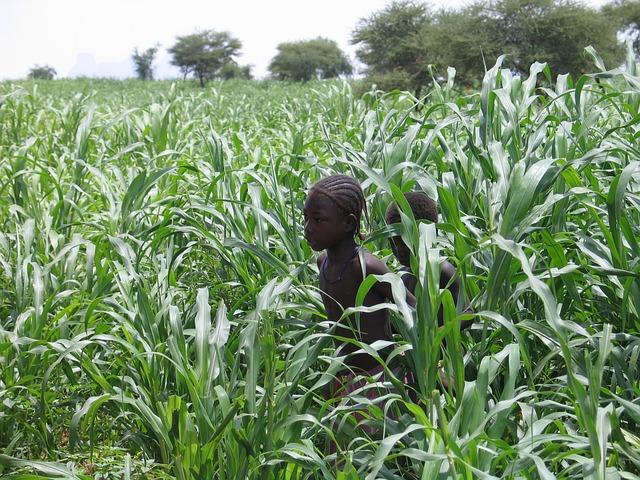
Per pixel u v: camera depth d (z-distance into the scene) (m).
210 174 6.55
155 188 7.12
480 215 4.64
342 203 3.59
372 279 3.27
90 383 4.35
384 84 42.09
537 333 3.26
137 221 5.80
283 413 3.34
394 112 5.92
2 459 3.40
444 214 4.03
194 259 5.94
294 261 4.50
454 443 2.73
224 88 44.66
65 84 49.97
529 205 3.41
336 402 3.78
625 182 3.37
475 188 4.56
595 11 35.97
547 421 3.05
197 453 3.24
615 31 36.31
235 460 3.21
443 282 3.71
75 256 5.20
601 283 3.83
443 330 3.02
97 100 24.59
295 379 3.35
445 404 3.27
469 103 7.00
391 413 3.62
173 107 10.47
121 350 4.36
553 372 4.20
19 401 4.19
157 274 4.69
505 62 35.59
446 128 6.84
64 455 4.01
